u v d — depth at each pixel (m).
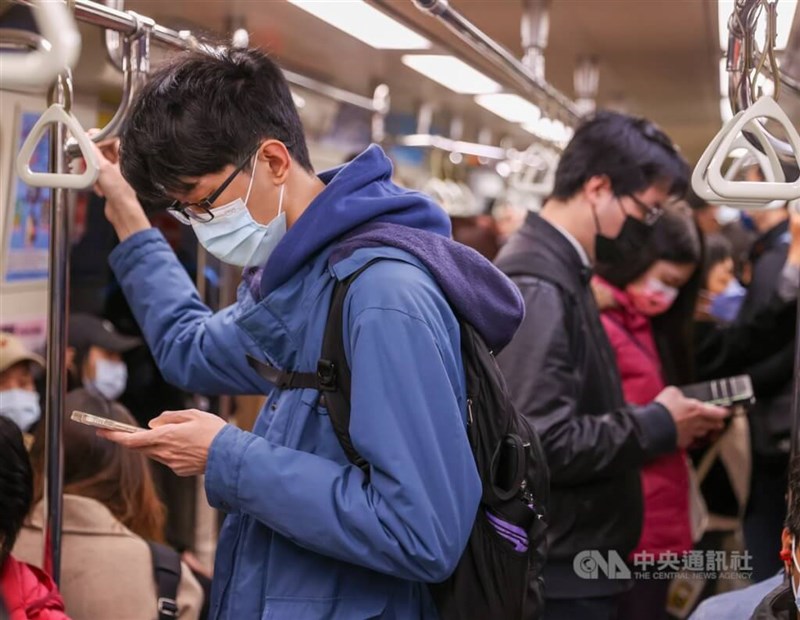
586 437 2.02
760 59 1.26
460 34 1.97
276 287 1.42
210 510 2.91
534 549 1.46
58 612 1.60
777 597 1.53
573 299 2.08
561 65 3.53
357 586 1.37
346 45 2.90
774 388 3.18
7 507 1.52
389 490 1.25
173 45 1.75
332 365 1.34
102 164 1.89
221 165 1.33
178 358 1.83
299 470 1.30
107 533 1.96
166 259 1.92
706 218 3.91
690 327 2.69
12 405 2.35
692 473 2.62
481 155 4.78
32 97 2.56
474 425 1.39
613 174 2.09
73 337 2.68
